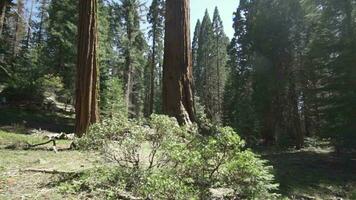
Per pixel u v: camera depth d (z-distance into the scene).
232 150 5.12
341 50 19.91
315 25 24.69
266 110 30.08
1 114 24.92
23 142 12.84
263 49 31.08
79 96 13.79
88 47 13.99
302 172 12.82
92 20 14.16
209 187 5.29
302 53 30.45
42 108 30.64
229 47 38.03
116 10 43.16
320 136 20.25
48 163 8.64
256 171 5.14
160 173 5.29
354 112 17.95
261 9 32.38
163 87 13.18
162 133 6.21
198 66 65.06
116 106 30.58
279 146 26.61
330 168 14.39
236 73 37.09
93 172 6.42
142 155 7.05
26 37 48.47
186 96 13.07
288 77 30.73
